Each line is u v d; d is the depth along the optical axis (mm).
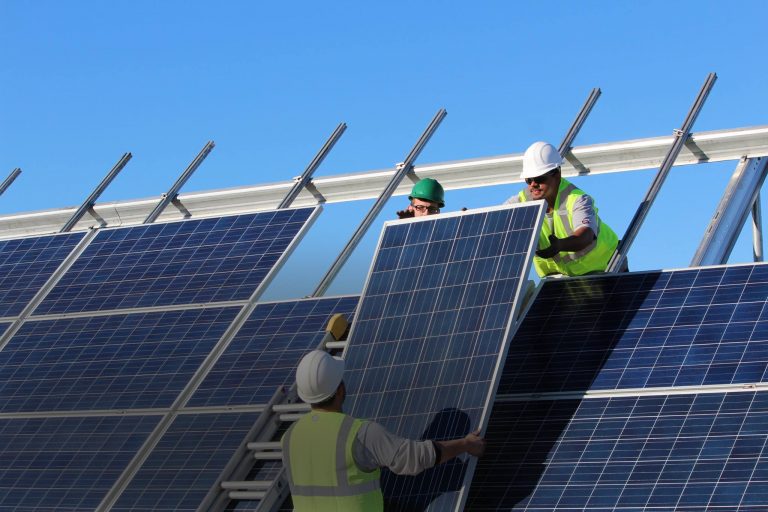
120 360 11898
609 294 10273
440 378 9148
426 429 8875
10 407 11852
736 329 9273
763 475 7949
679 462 8320
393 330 9797
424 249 10281
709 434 8438
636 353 9461
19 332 13125
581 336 9922
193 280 12836
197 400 10891
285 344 11180
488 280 9562
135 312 12641
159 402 11062
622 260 11336
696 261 11820
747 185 12883
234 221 13734
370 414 9305
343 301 11547
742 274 9859
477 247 9914
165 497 9883
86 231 14922
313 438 8000
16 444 11266
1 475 10922
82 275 13867
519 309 10227
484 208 10219
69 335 12703
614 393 9164
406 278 10148
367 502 7898
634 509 8125
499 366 8898
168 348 11812
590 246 11367
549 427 9109
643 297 10078
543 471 8734
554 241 10805
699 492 8031
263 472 10000
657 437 8594
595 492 8375
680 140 13047
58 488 10477
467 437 8266
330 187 15562
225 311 12055
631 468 8438
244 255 12914
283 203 14969
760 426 8320
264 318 11758
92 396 11539
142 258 13734
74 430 11141
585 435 8898
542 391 9508
